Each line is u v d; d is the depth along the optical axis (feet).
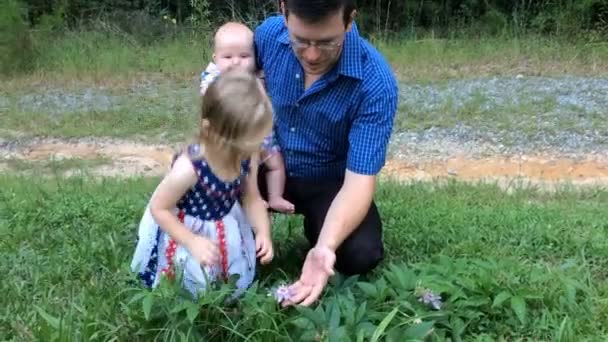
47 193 18.06
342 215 10.87
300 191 12.68
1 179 22.38
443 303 10.93
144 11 45.09
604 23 41.22
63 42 40.01
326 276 10.49
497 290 11.22
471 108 30.78
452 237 14.74
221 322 10.41
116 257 13.15
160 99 33.24
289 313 10.56
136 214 15.69
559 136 27.94
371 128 11.26
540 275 11.90
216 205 10.94
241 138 10.21
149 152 27.71
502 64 37.14
